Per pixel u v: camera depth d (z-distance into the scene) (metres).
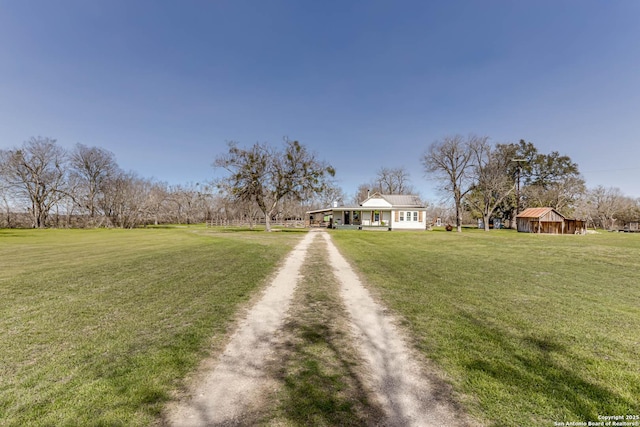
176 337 3.86
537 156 46.56
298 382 2.82
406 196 39.53
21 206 45.12
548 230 31.36
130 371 2.97
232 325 4.35
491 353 3.43
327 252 13.05
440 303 5.46
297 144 27.66
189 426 2.21
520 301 5.58
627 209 48.44
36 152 44.38
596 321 4.48
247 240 18.91
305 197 28.45
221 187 27.22
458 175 35.41
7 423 2.19
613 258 11.45
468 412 2.38
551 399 2.55
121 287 6.52
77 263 9.70
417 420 2.29
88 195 48.53
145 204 53.38
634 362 3.20
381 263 10.12
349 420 2.28
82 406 2.41
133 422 2.24
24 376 2.84
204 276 7.74
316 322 4.52
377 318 4.68
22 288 6.40
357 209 36.16
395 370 3.06
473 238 21.59
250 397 2.58
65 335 3.87
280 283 7.14
